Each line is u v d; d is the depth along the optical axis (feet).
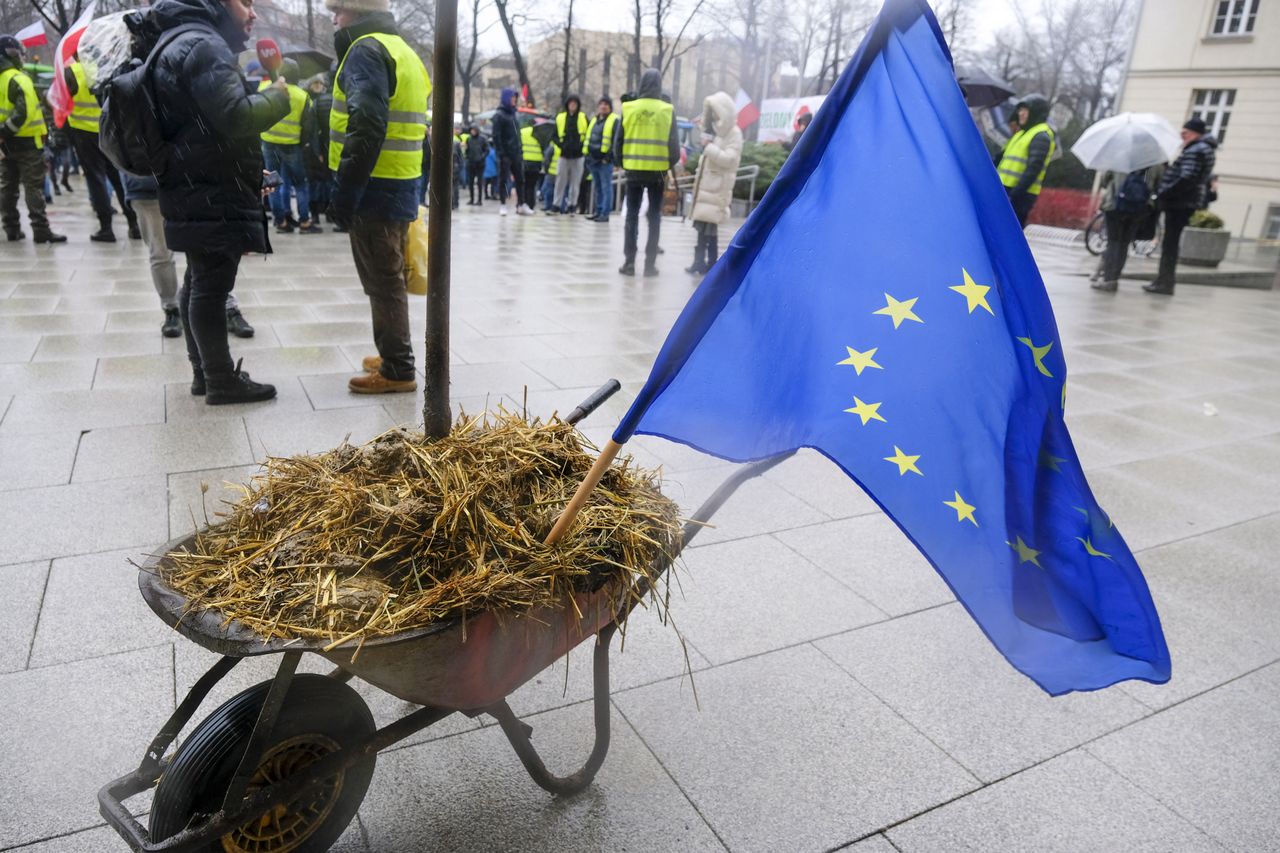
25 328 20.18
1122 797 7.86
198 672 8.63
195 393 16.20
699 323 5.88
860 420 6.05
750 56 104.88
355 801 6.45
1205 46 84.53
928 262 6.20
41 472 12.66
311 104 38.34
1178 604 11.27
